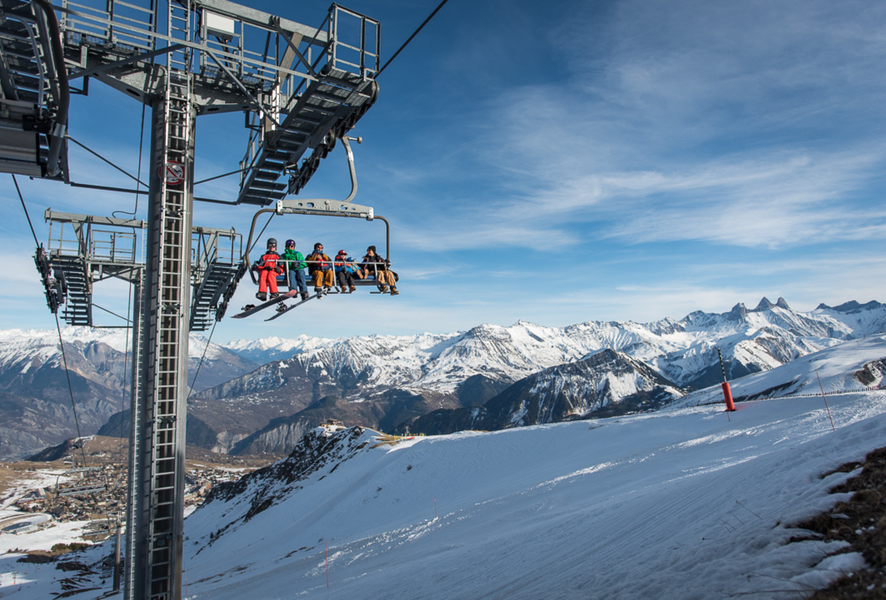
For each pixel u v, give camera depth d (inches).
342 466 3905.0
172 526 503.2
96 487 2065.7
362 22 541.0
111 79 526.9
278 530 3016.7
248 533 3356.3
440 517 1551.4
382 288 609.0
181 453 516.1
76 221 1129.4
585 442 2448.3
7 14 346.0
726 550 359.6
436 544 1147.3
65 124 424.2
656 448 1685.5
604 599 351.6
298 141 625.0
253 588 1374.3
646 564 406.6
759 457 710.5
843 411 1446.9
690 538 429.1
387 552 1285.7
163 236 523.2
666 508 619.5
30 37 368.2
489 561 721.6
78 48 507.8
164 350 520.7
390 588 749.9
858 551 268.5
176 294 529.0
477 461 2736.2
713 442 1460.4
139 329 1205.1
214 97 596.4
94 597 2206.0
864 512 316.2
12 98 429.7
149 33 519.8
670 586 326.6
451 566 780.6
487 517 1320.1
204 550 3634.4
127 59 503.8
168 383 516.7
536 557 638.5
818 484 409.4
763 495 457.4
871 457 406.9
